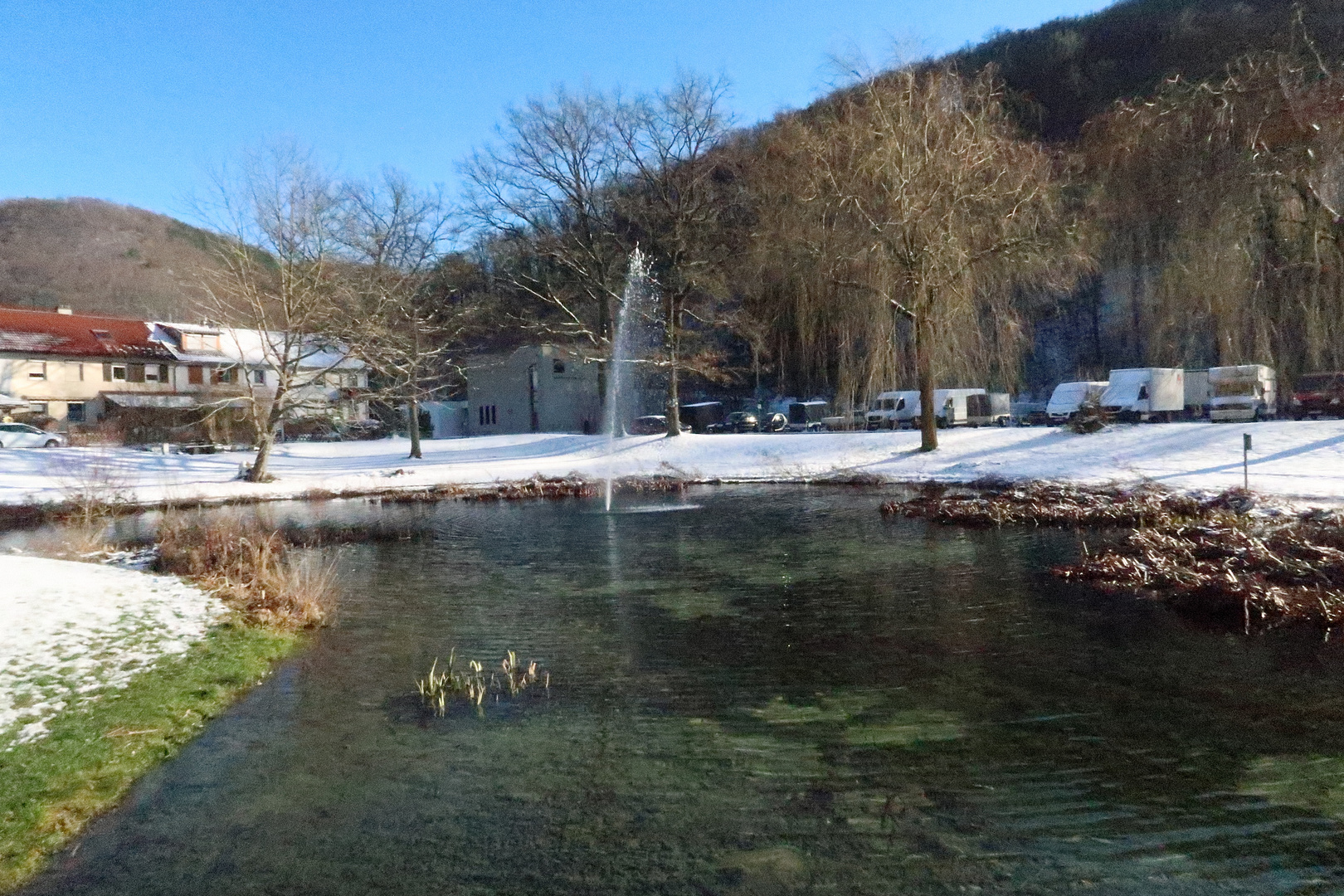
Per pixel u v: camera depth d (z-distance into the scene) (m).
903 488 22.09
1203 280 21.78
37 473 26.17
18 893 3.93
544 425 54.44
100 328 50.22
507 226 36.69
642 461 29.77
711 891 3.88
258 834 4.46
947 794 4.81
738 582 10.81
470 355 57.28
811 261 25.72
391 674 7.21
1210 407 28.38
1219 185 20.98
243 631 8.15
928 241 23.59
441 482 26.50
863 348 27.03
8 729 5.46
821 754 5.39
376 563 12.90
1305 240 20.62
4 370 44.97
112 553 13.97
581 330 36.19
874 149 23.97
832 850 4.23
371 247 30.83
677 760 5.35
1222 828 4.38
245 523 17.41
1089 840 4.28
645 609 9.44
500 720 6.09
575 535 15.61
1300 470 17.14
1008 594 9.69
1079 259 24.53
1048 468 21.16
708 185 34.25
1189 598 9.03
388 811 4.72
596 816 4.62
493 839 4.40
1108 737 5.57
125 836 4.45
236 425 41.56
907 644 7.80
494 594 10.41
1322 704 6.04
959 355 24.88
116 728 5.70
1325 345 21.11
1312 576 9.38
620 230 36.59
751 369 36.59
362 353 27.48
